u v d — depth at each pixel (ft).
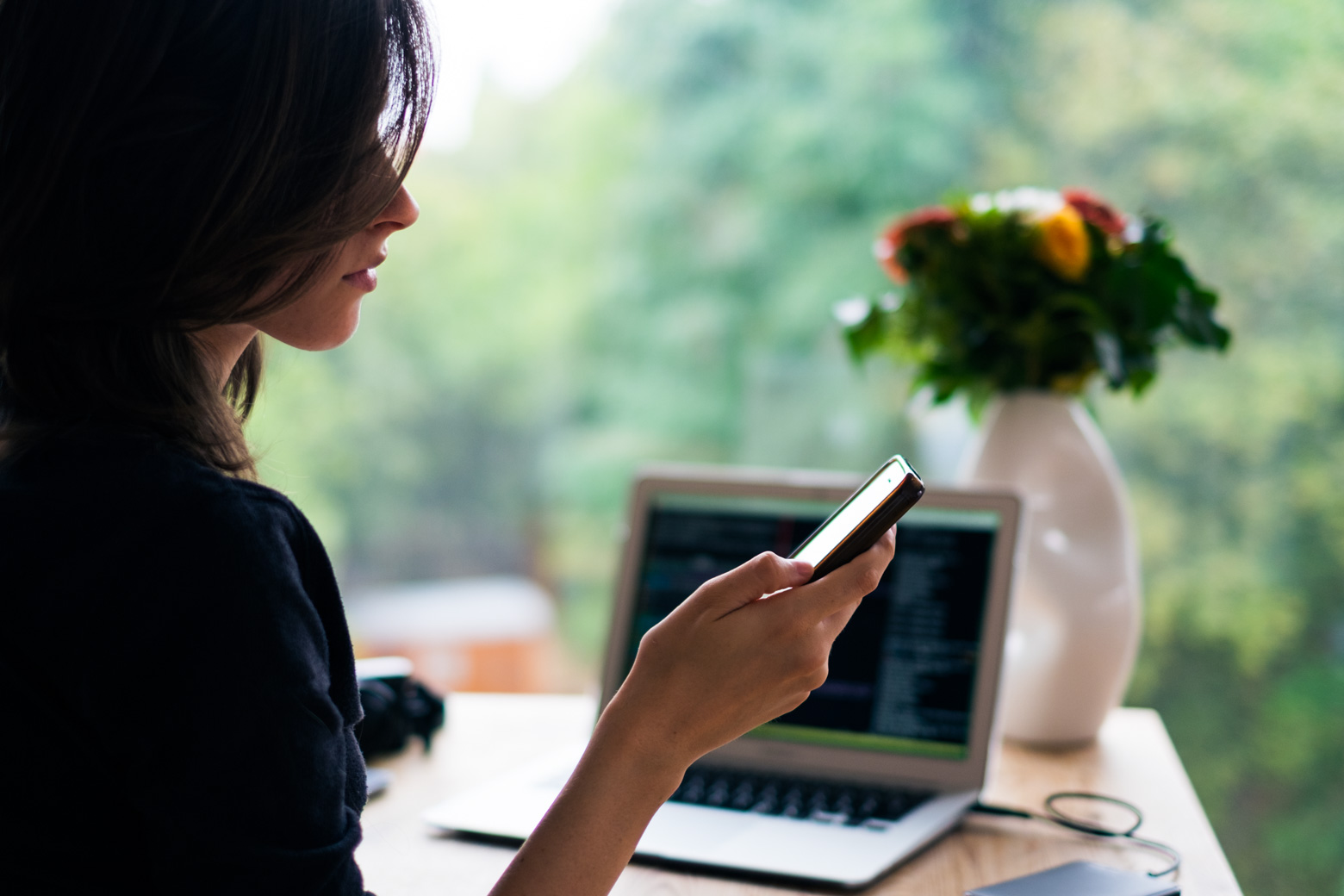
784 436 10.13
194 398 1.69
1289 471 7.64
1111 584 3.43
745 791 2.94
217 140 1.56
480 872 2.56
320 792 1.57
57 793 1.52
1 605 1.51
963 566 3.20
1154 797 3.01
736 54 10.36
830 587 1.87
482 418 11.17
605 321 10.95
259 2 1.57
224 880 1.48
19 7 1.58
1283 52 7.71
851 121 9.82
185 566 1.51
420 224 11.06
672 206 10.66
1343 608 7.60
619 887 2.45
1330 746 7.63
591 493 11.05
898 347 4.09
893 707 3.11
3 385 1.70
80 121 1.55
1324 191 7.55
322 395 10.89
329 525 10.96
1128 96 8.29
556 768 3.16
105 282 1.59
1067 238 3.41
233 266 1.60
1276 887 7.63
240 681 1.50
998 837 2.74
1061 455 3.53
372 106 1.63
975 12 9.12
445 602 10.94
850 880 2.40
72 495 1.53
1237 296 7.67
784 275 10.28
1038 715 3.43
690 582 3.50
